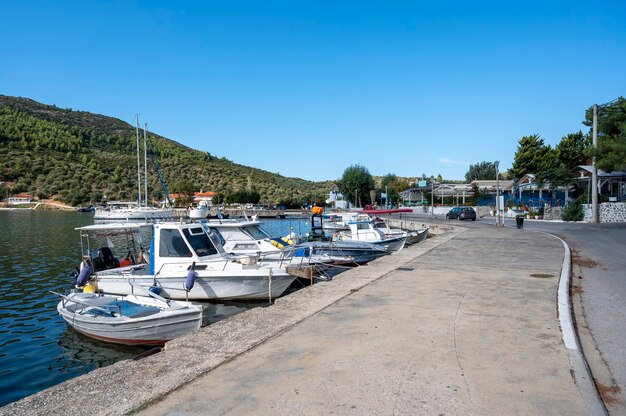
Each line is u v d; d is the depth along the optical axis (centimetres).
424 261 1371
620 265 1312
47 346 1072
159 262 1409
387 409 377
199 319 1049
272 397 404
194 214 2197
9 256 2575
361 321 662
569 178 4359
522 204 5262
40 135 14312
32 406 404
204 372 470
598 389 439
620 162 3109
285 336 592
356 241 2214
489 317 677
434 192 7362
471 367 471
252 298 1383
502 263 1309
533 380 436
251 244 1812
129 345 1056
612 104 3566
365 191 8781
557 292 870
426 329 614
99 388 437
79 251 2792
